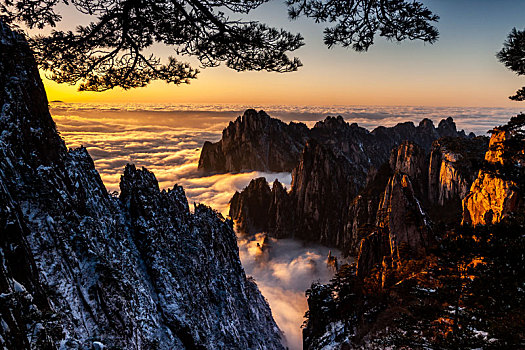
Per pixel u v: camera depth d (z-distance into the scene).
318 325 56.22
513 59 9.79
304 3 8.34
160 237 41.81
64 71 10.41
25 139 21.61
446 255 13.38
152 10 8.61
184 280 42.31
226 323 47.91
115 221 36.53
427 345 14.63
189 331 35.69
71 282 21.27
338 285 61.28
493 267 11.62
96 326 21.66
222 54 9.36
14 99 20.84
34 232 20.27
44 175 22.47
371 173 162.38
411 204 48.81
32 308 6.68
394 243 48.16
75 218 24.72
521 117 12.70
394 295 36.53
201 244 54.00
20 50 9.59
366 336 35.75
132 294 27.89
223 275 62.12
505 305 11.19
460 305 14.45
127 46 9.92
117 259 29.98
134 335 25.12
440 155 102.75
